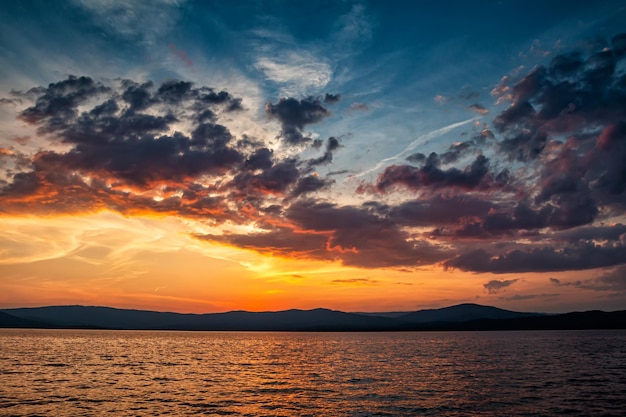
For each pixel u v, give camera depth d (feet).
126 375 214.69
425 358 336.08
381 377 214.07
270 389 173.47
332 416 123.65
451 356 352.90
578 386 178.19
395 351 433.48
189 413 126.21
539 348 447.01
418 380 200.95
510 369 246.47
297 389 173.47
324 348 503.61
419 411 130.00
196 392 163.84
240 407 135.64
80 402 139.74
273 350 460.96
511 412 128.06
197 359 327.67
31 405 133.39
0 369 225.35
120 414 123.24
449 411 129.90
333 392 165.58
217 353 403.54
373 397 154.20
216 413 126.72
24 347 417.69
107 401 142.31
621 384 183.83
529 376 212.84
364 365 280.51
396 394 160.35
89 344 515.91
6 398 144.77
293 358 344.69
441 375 220.43
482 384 185.37
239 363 295.48
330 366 273.95
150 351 417.08
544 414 125.18
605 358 320.29
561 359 314.14
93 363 274.36
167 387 176.04
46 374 209.97
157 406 135.44
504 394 158.92
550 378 204.23
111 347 467.11
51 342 536.01
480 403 141.90
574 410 130.31
